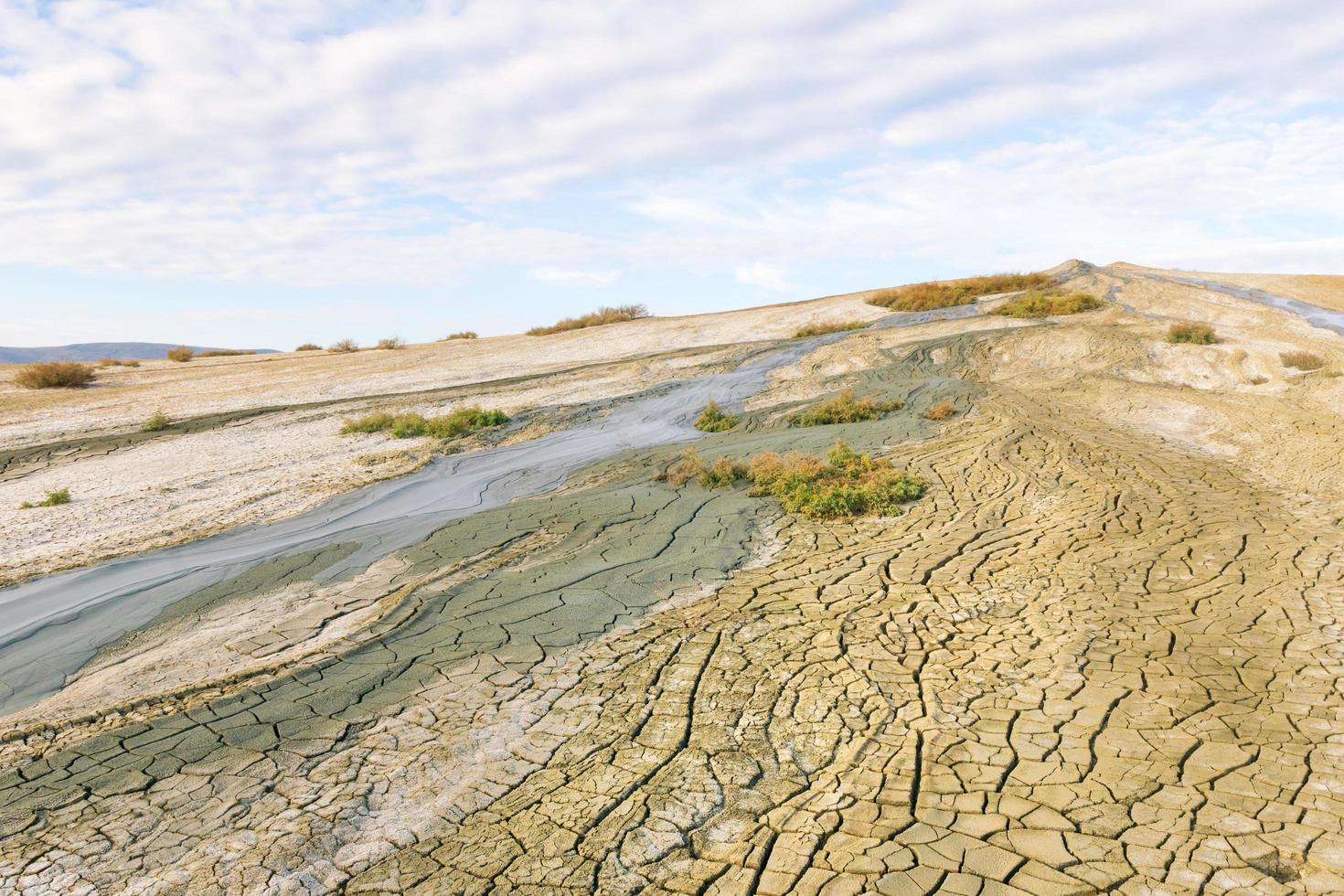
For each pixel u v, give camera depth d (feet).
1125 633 20.49
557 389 76.02
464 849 13.50
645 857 13.07
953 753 15.56
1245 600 21.89
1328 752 14.48
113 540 34.47
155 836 14.19
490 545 31.71
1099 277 109.91
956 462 40.55
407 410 68.64
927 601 23.68
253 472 48.21
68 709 19.38
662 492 38.96
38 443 57.21
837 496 33.96
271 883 12.86
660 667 20.24
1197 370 61.93
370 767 16.15
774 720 17.33
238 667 21.50
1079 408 52.80
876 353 76.95
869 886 11.96
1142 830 12.75
